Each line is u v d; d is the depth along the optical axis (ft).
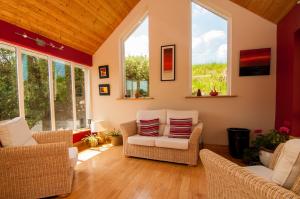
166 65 12.46
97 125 13.70
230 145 10.34
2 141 6.25
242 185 3.17
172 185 7.24
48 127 11.27
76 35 11.96
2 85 8.64
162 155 9.61
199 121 11.10
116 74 14.17
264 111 10.62
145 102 13.30
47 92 11.23
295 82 8.47
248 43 10.72
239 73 10.93
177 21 12.10
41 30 9.98
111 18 12.79
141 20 13.71
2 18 8.16
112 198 6.38
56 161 6.38
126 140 10.49
